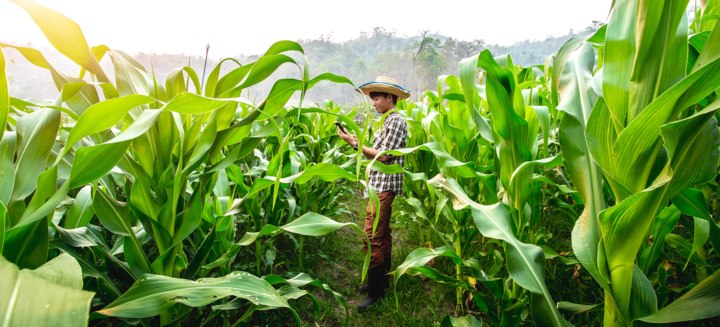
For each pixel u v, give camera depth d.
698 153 0.75
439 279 1.54
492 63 1.21
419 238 2.84
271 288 0.86
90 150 0.75
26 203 0.89
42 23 0.84
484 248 2.37
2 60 0.63
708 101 1.14
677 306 0.74
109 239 1.75
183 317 1.08
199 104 0.81
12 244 0.69
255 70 1.08
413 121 2.50
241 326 1.27
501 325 1.35
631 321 0.84
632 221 0.77
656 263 1.81
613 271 0.84
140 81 1.08
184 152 1.12
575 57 1.15
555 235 2.63
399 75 94.31
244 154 1.17
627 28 0.79
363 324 2.00
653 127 0.72
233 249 1.23
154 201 1.06
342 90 81.56
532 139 1.56
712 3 1.53
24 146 0.80
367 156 2.26
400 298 2.17
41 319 0.28
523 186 1.38
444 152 1.54
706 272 1.43
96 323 1.62
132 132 0.76
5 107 0.66
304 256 2.65
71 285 0.40
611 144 0.87
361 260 2.77
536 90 1.70
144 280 0.74
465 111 2.10
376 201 1.28
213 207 1.60
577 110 1.04
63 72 0.96
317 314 1.35
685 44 0.70
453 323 1.29
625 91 0.79
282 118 1.20
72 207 1.22
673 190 0.78
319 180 2.78
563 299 1.89
